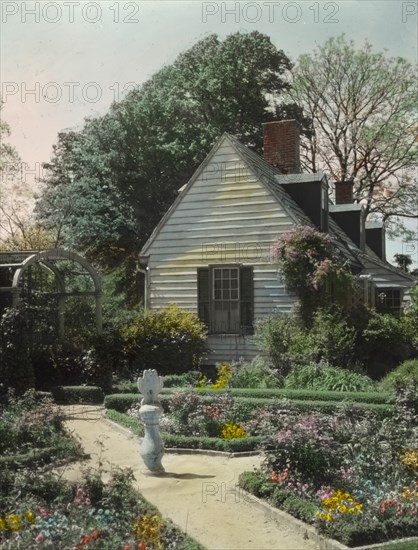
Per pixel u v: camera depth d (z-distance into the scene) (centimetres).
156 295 2275
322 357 1855
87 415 1535
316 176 2334
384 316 2081
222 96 3503
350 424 1128
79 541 661
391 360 1970
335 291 2008
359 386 1608
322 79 3650
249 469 1043
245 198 2162
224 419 1305
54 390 1748
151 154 3275
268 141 2636
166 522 752
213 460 1117
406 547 680
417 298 2119
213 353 2170
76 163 3547
